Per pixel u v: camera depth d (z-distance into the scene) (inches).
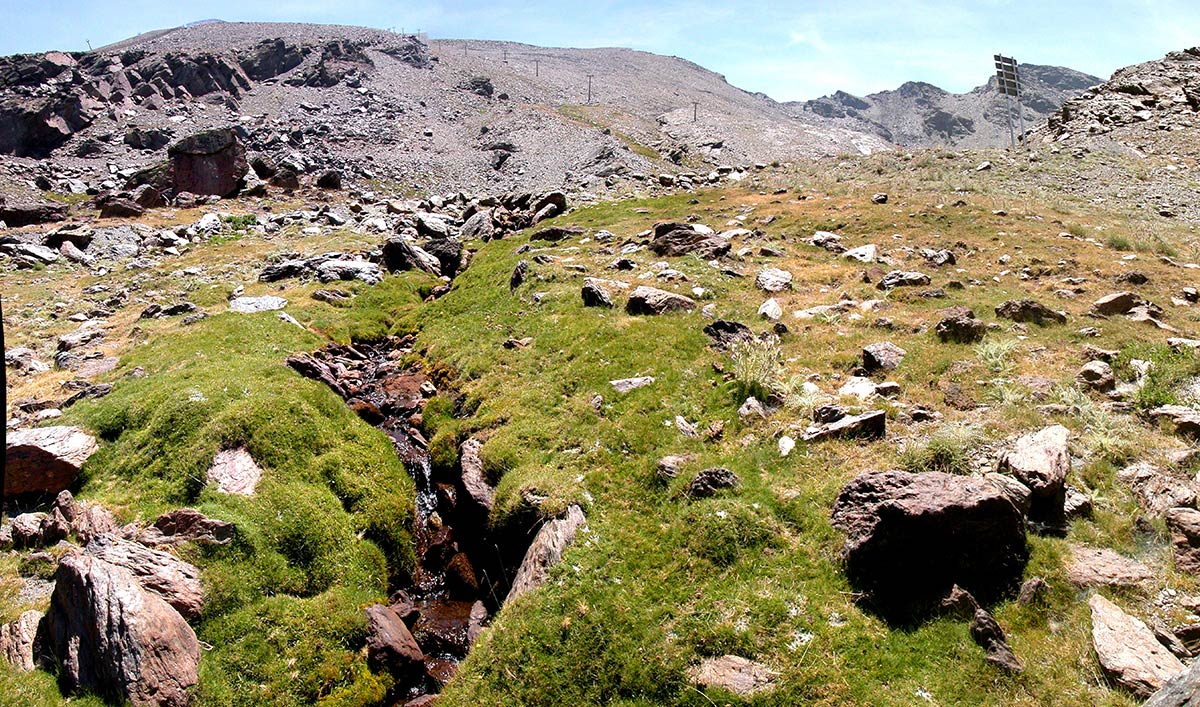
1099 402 534.9
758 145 6353.3
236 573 506.9
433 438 720.3
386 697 469.4
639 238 1248.2
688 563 458.0
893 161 1958.7
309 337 967.6
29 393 776.9
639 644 415.8
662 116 7741.1
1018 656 353.4
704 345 729.0
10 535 542.6
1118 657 329.4
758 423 579.8
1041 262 927.7
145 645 409.4
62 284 1306.6
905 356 649.6
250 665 453.1
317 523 569.3
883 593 405.1
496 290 1081.4
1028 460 448.8
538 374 753.6
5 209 1927.9
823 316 779.4
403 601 558.9
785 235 1192.2
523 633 442.9
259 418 658.2
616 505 528.4
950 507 392.5
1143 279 829.8
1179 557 383.2
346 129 5206.7
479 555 577.3
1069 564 391.9
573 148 4921.3
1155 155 1774.1
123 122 4744.1
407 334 1054.4
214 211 2187.5
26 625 448.1
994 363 611.8
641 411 630.5
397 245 1397.6
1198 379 542.6
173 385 722.2
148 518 546.3
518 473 587.2
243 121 5044.3
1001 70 2534.5
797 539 452.4
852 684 359.9
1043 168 1646.2
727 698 369.7
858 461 503.5
